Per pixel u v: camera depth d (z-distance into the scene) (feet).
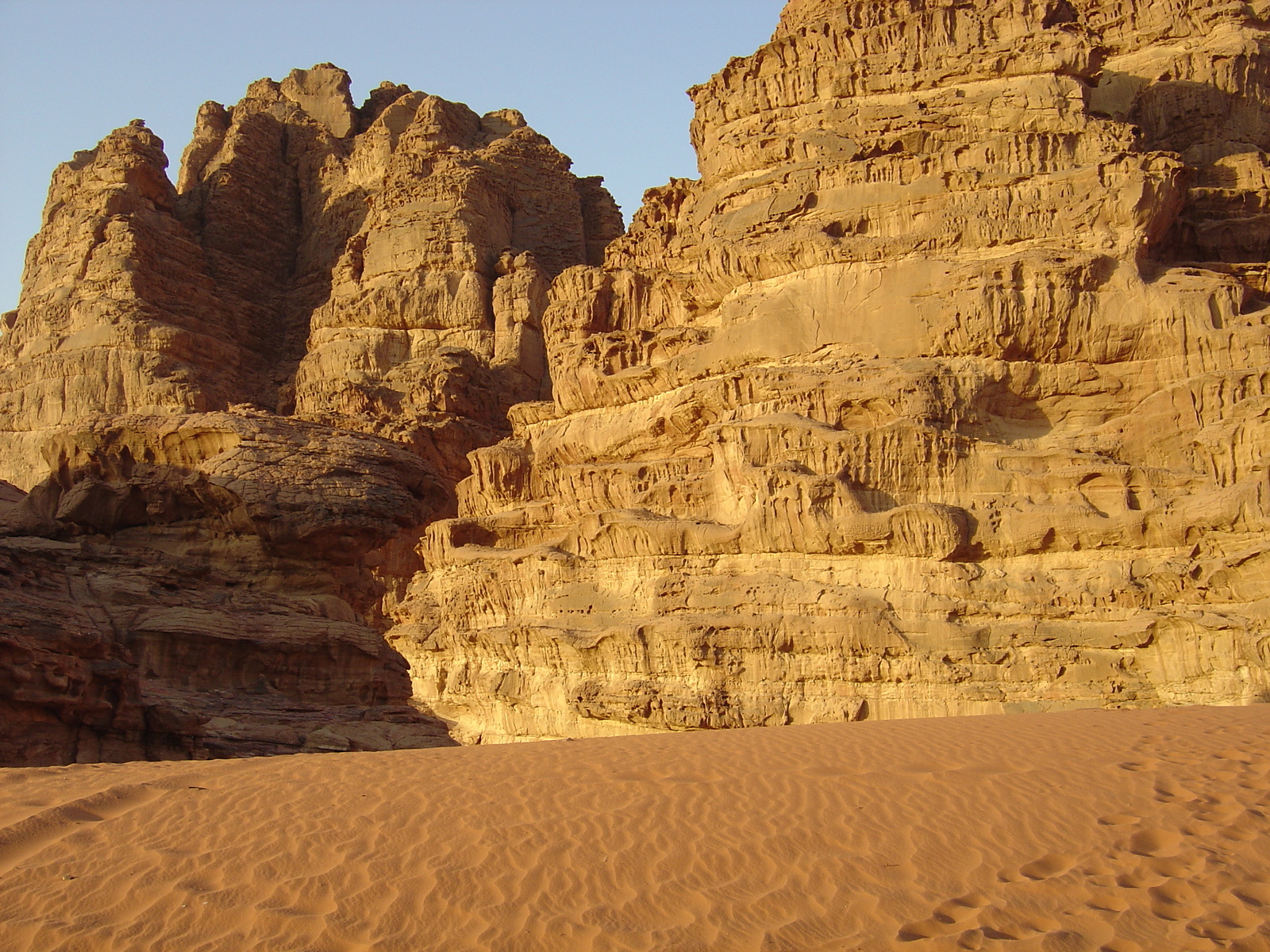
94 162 214.48
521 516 126.52
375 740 116.88
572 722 110.83
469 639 121.90
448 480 178.19
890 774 51.37
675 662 104.53
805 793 48.65
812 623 98.53
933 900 37.73
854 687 97.04
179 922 37.24
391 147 227.20
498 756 60.90
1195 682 86.89
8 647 87.71
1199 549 90.27
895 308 106.42
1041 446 100.22
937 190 109.60
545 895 38.96
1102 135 108.99
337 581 157.07
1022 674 91.97
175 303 204.85
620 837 43.78
